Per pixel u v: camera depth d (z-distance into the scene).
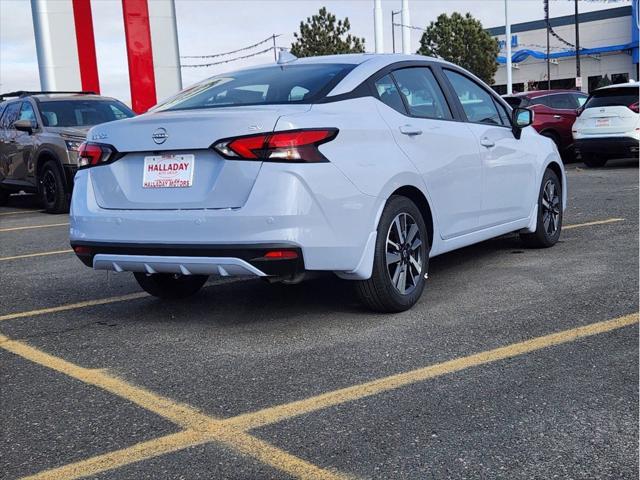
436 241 4.85
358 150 4.16
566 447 2.68
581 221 7.70
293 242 3.84
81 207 4.42
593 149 14.15
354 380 3.43
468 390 3.24
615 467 2.52
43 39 17.59
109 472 2.65
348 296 5.03
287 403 3.20
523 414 2.97
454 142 5.02
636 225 7.23
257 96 4.46
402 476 2.52
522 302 4.64
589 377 3.32
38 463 2.75
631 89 13.87
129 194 4.27
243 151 3.88
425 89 5.08
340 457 2.68
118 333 4.43
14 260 7.16
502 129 5.78
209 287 5.58
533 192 6.06
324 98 4.28
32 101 11.70
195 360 3.84
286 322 4.46
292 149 3.86
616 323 4.09
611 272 5.30
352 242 4.09
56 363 3.90
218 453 2.76
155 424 3.05
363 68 4.65
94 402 3.32
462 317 4.37
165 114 4.33
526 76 49.75
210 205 3.98
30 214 11.41
